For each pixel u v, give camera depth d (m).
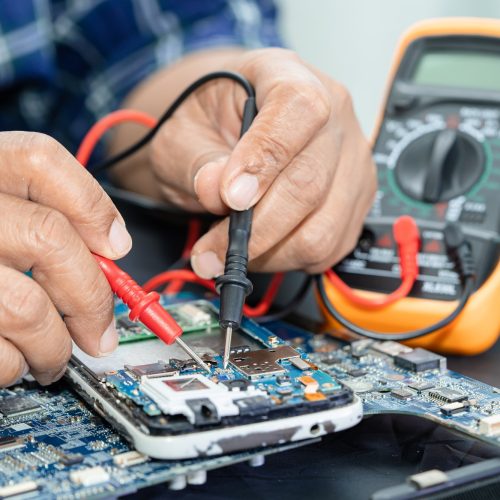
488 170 1.01
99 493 0.55
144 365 0.73
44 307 0.69
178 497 0.62
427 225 0.98
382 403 0.73
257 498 0.62
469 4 1.89
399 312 0.92
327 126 0.88
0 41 1.65
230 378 0.70
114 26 1.85
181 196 1.07
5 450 0.63
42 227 0.69
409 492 0.55
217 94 1.00
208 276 0.87
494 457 0.66
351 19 2.04
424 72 1.12
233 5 1.88
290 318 1.00
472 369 0.87
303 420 0.62
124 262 1.20
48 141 0.71
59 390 0.78
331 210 0.90
